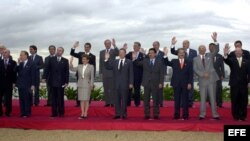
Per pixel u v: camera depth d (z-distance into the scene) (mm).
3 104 12180
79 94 10867
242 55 10766
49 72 11102
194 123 9906
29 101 11305
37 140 9297
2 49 11852
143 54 11938
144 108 10891
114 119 10719
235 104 10516
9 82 11398
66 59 11172
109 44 11961
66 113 11711
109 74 12000
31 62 11227
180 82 10531
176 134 9688
